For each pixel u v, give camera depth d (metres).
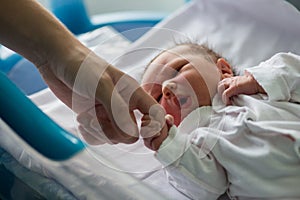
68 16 1.41
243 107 0.82
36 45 0.73
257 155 0.75
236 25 1.16
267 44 1.09
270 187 0.75
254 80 0.84
